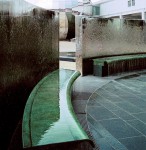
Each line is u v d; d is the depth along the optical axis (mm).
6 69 2771
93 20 9281
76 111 4977
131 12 36031
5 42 2746
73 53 13023
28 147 1854
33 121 2434
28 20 4035
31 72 4285
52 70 6312
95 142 3447
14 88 3148
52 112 2742
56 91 3912
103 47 10062
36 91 3893
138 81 8430
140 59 10859
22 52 3635
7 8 2811
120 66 9930
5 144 2607
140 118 4609
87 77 9023
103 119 4516
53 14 6156
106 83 8016
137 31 11648
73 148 2010
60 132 2143
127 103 5676
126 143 3459
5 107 2682
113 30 10391
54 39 6387
